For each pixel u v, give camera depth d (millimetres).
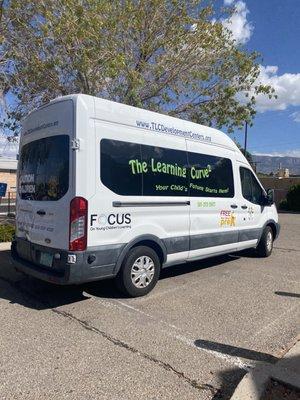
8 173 42156
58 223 5387
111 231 5531
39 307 5574
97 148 5391
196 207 6938
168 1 11984
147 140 6086
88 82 11180
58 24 10047
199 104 13547
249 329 4918
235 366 3996
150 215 6082
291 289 6656
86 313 5355
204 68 12773
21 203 6387
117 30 11180
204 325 5016
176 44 12133
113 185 5555
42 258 5719
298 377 3619
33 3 10438
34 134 6145
